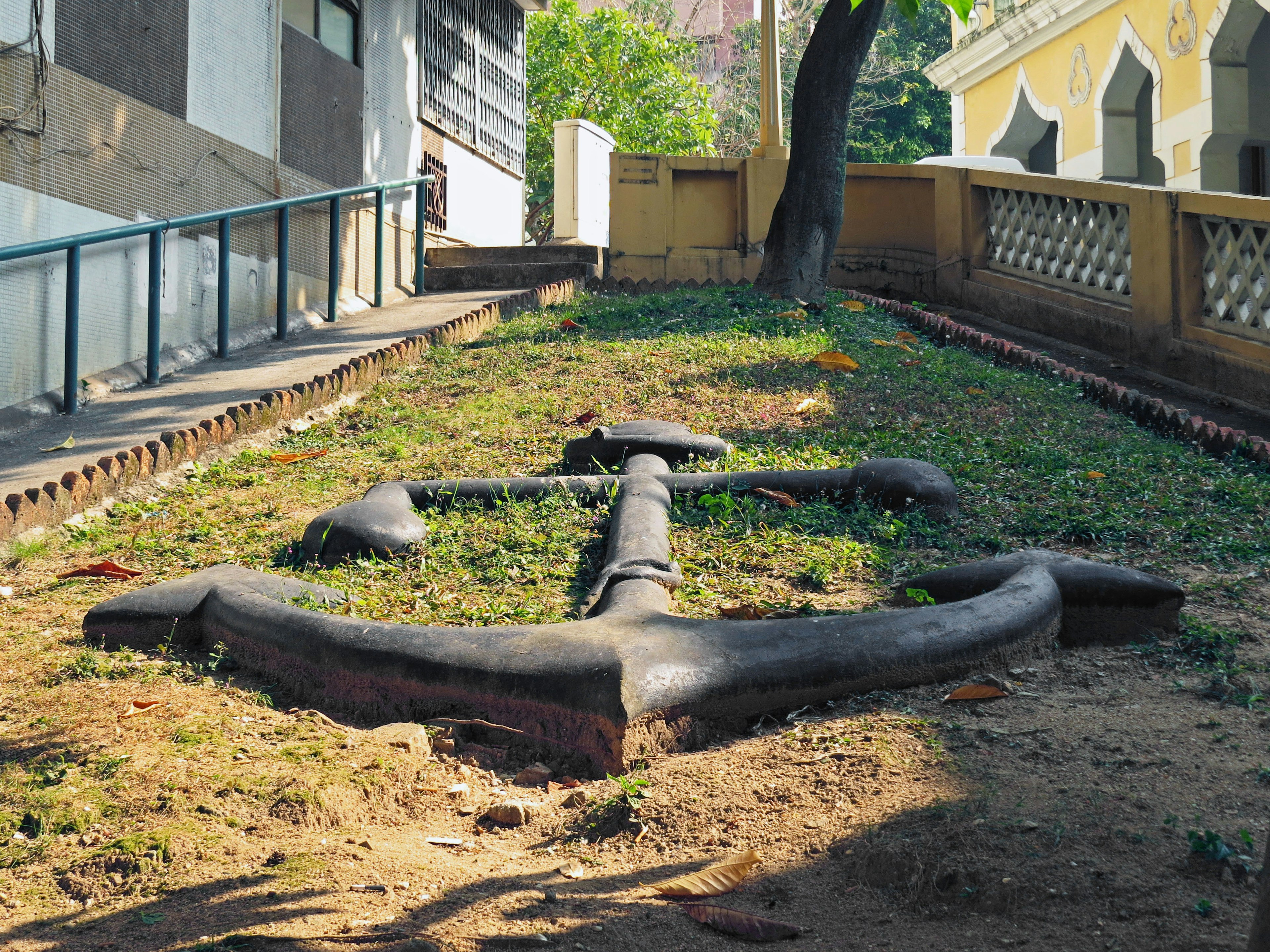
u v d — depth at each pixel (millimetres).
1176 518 5395
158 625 4234
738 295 11164
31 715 3570
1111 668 3768
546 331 9594
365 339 9648
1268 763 2910
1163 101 15820
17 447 6562
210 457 6641
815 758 3066
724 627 3662
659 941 2285
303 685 3846
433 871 2645
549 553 5004
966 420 7312
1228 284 8531
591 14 24719
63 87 7500
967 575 4230
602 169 15383
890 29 32438
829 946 2229
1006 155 20484
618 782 3025
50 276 7426
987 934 2205
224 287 8930
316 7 10992
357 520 5113
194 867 2668
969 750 3059
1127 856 2424
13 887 2609
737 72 32312
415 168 13070
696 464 6230
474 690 3531
